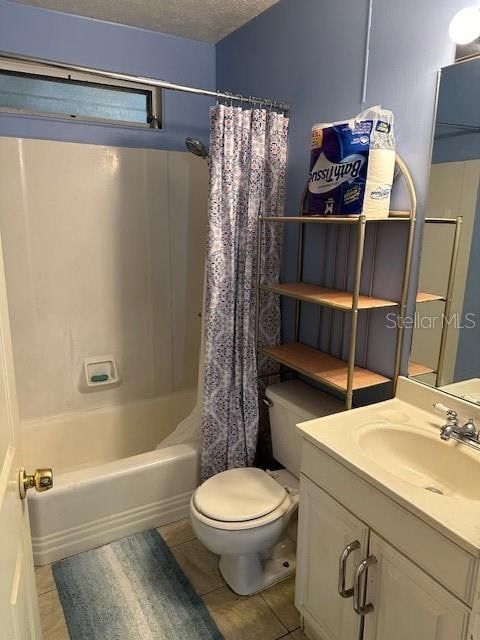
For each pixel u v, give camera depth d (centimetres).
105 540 204
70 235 251
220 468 223
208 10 227
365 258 181
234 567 180
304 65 203
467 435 137
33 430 256
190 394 300
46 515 189
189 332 299
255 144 202
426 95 152
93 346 270
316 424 150
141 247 273
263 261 218
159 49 258
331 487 139
